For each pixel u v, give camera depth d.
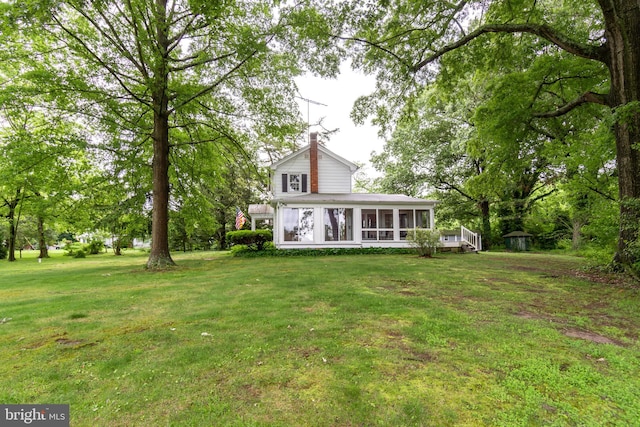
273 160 24.06
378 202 15.97
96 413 2.04
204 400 2.17
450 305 4.71
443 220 24.56
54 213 11.59
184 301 5.25
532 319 3.98
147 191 12.99
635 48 6.93
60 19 8.62
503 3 9.31
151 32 8.48
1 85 9.66
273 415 1.98
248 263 11.52
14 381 2.48
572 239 18.61
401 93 11.70
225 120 12.27
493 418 1.95
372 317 4.08
